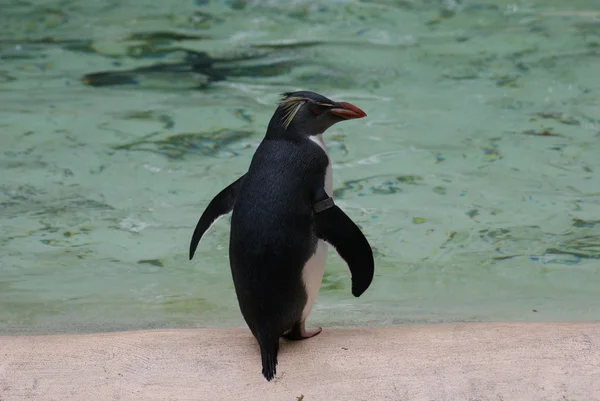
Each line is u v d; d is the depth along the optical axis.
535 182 14.70
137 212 13.76
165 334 8.41
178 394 7.52
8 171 15.20
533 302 10.81
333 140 16.48
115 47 21.94
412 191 14.38
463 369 7.66
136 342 8.21
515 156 15.72
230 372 7.75
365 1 25.02
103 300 10.94
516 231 12.95
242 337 8.30
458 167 15.29
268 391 7.52
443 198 14.11
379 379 7.59
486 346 7.95
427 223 13.21
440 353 7.89
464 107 18.00
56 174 15.12
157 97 18.70
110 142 16.42
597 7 24.45
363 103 18.23
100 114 17.78
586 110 17.75
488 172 15.09
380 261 12.02
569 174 15.00
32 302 10.86
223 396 7.49
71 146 16.27
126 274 11.76
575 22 23.17
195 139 16.55
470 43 21.77
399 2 24.91
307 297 7.92
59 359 7.95
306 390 7.52
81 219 13.48
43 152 16.03
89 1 25.47
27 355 8.02
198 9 24.67
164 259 12.23
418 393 7.44
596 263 11.91
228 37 22.53
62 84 19.55
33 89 19.22
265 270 7.55
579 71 19.86
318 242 7.77
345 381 7.59
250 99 18.48
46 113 17.83
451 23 23.30
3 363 7.91
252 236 7.56
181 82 19.62
